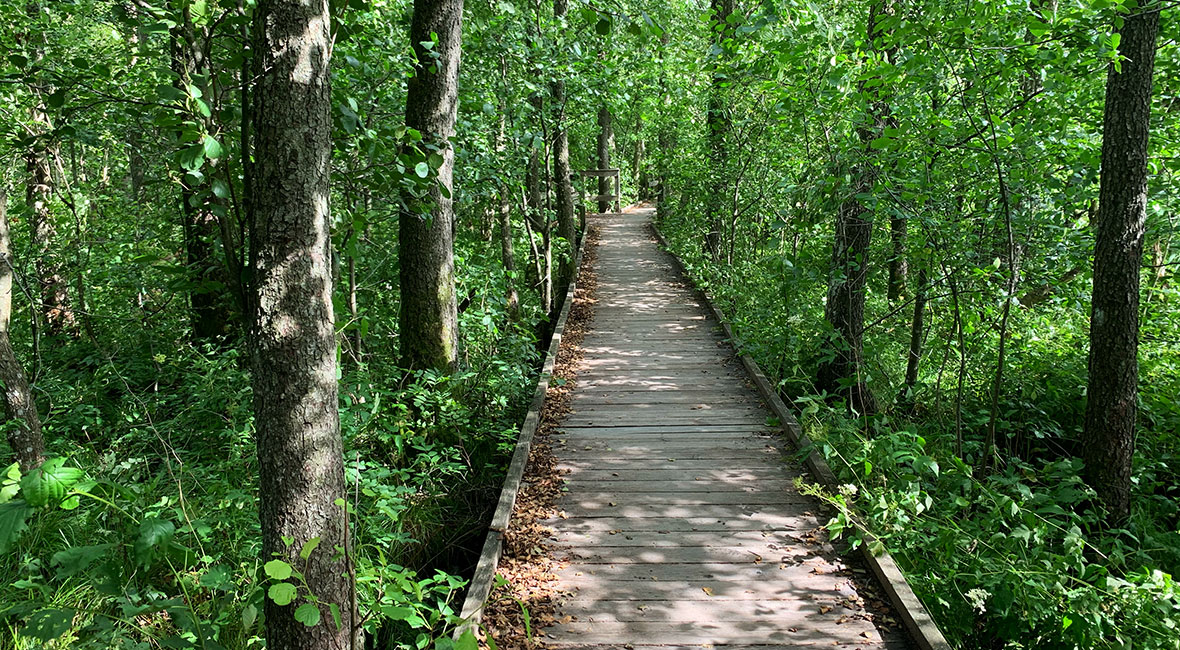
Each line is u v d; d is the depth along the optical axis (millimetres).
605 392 7559
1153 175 6137
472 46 8234
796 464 5574
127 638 3045
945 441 6613
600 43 9828
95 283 9328
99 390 6793
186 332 7660
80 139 5070
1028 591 3703
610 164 31094
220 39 3320
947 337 7191
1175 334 7387
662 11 10148
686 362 8664
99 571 3373
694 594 3842
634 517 4746
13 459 5023
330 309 2416
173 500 4016
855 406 7375
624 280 14328
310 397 2322
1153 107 6328
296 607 2336
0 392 4473
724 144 12219
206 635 2650
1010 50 4992
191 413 5773
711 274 12359
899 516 4160
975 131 5340
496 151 9906
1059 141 5520
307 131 2271
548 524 4668
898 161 5613
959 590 3945
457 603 4336
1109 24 4836
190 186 3412
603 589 3896
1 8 5801
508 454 6148
